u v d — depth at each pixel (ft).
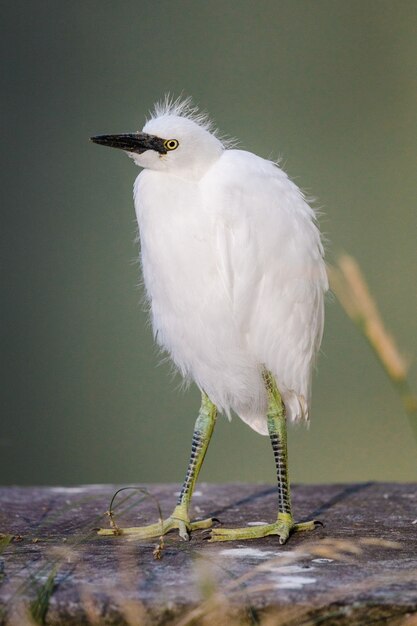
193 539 28.22
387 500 28.94
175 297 28.32
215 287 28.27
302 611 27.48
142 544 28.14
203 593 27.53
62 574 27.73
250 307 28.30
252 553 27.99
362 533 28.27
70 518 28.63
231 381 28.40
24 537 28.27
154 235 28.30
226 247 28.25
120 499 29.01
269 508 28.78
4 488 29.32
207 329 28.32
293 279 28.32
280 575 27.71
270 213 28.27
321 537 28.22
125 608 27.50
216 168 28.30
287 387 28.40
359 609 27.48
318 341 28.50
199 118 28.68
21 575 27.76
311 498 28.99
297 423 28.55
